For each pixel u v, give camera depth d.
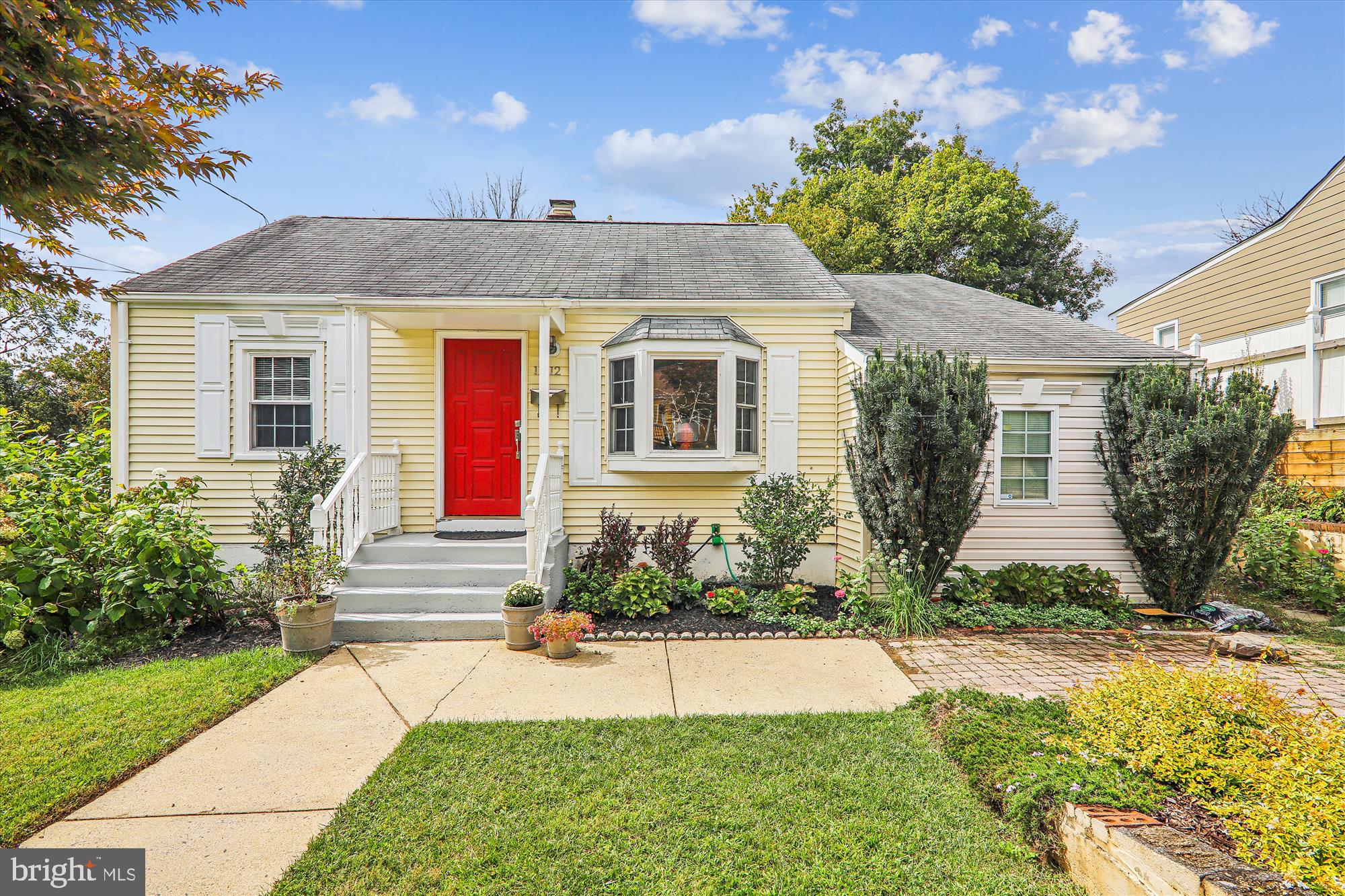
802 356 8.37
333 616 5.74
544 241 10.10
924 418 6.33
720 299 8.19
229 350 8.06
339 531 6.68
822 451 8.37
